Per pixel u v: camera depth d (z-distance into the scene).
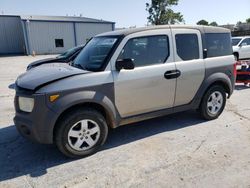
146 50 3.80
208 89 4.56
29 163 3.33
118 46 3.56
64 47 31.53
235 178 2.87
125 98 3.63
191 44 4.25
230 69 4.76
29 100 3.11
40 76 3.38
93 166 3.22
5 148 3.79
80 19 34.62
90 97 3.26
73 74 3.29
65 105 3.10
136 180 2.89
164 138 4.01
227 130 4.29
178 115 5.10
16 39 30.92
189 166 3.15
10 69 14.54
